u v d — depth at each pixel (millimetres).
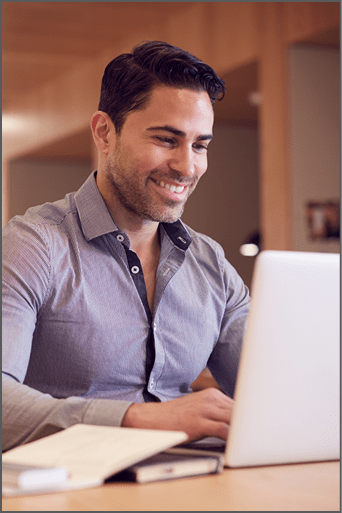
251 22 4699
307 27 4238
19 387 1172
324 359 1043
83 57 6461
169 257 1580
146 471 917
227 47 4934
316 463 1065
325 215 4422
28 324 1338
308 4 4215
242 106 5820
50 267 1422
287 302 1007
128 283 1502
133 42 5867
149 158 1445
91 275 1473
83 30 5707
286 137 4418
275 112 4504
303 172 4410
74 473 894
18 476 841
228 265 1719
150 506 802
